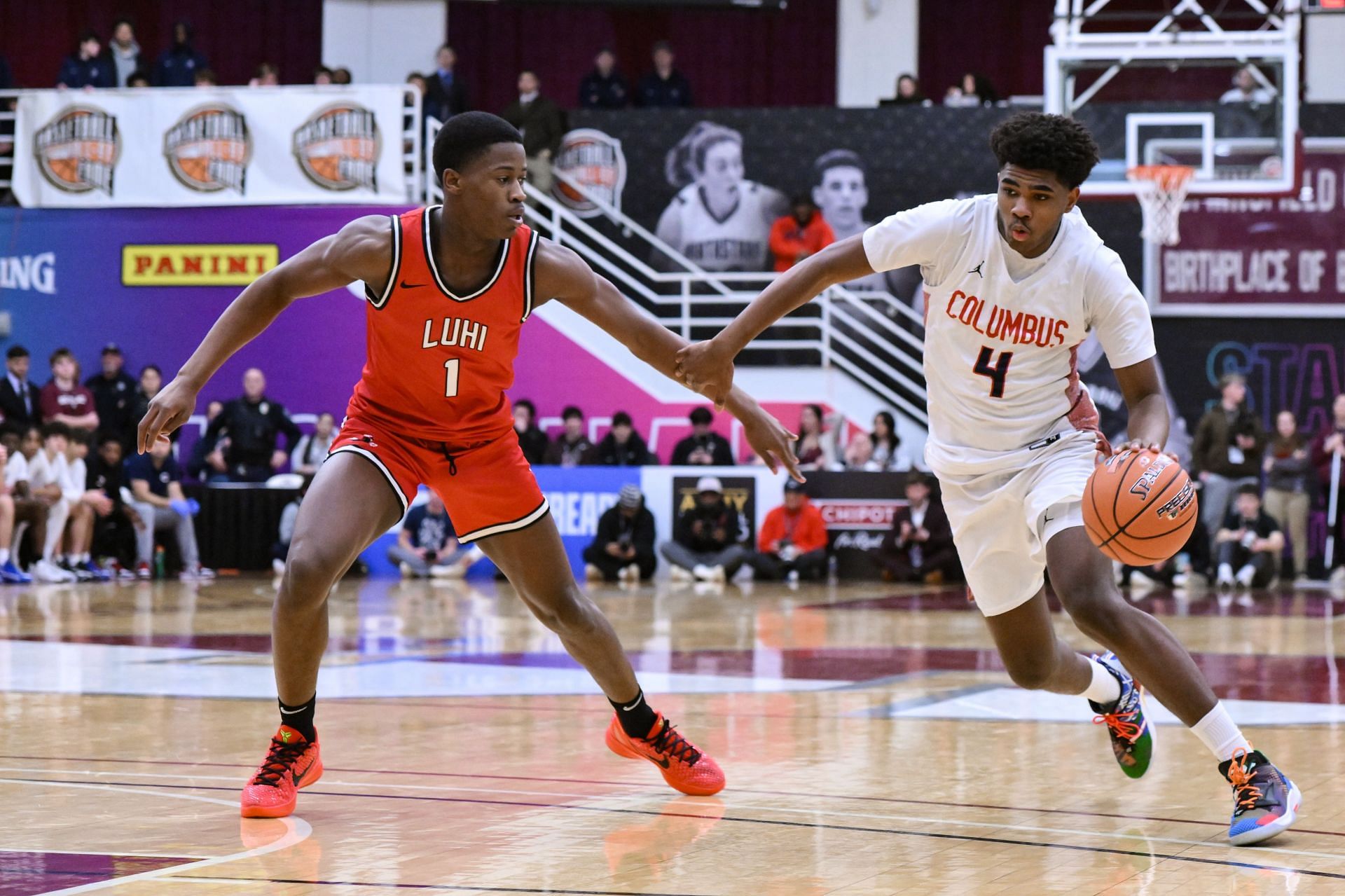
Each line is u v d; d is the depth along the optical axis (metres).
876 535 16.95
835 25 23.22
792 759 5.13
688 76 23.48
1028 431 4.33
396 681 7.33
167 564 16.77
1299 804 3.86
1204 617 11.82
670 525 17.08
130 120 18.53
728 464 17.34
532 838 3.84
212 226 18.41
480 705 6.48
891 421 17.34
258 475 17.52
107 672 7.59
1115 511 3.83
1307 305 18.33
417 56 22.70
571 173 19.41
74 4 22.91
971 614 12.02
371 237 4.14
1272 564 15.88
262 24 23.09
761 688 7.11
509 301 4.21
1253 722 5.97
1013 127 3.99
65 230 18.64
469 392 4.31
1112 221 18.66
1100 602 3.97
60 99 18.62
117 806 4.25
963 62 22.88
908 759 5.13
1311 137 18.30
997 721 6.04
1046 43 22.64
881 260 4.31
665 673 7.77
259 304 4.26
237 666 7.85
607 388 18.25
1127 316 4.16
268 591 14.16
